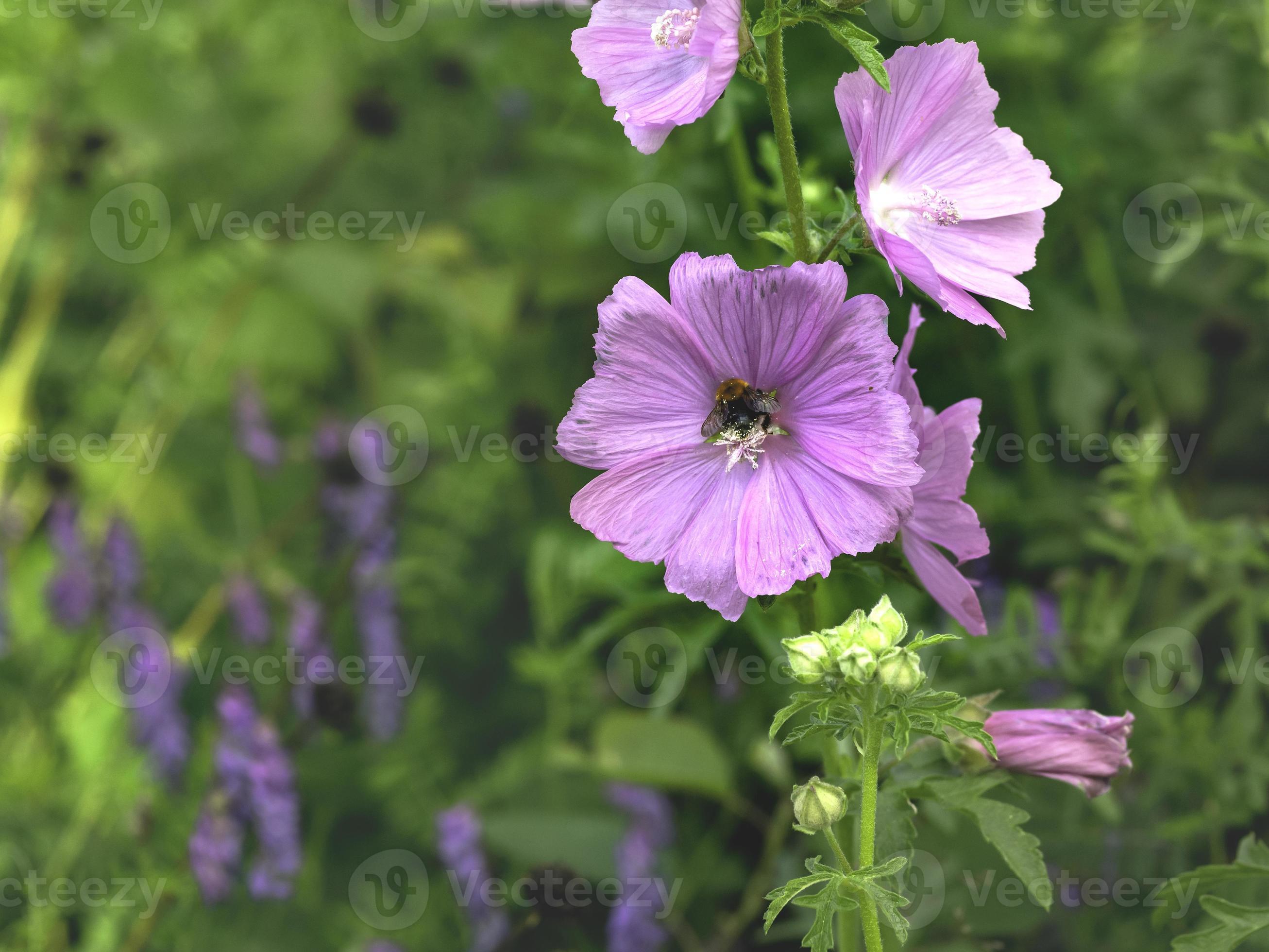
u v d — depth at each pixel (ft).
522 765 2.91
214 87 3.76
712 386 1.70
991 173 1.75
